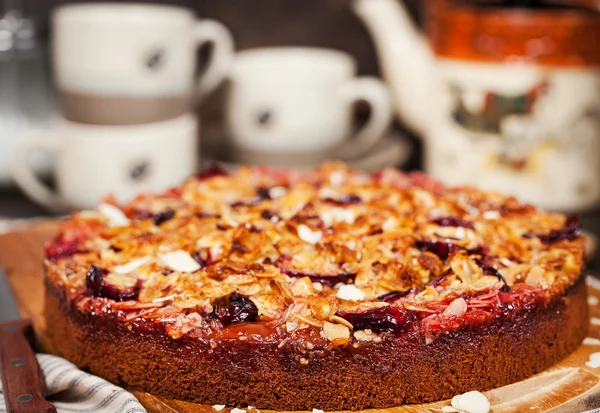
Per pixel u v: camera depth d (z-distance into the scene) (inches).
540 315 32.9
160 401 32.3
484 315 32.1
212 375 32.1
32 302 35.8
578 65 39.7
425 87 43.0
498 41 39.7
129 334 32.4
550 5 40.8
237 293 32.3
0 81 42.6
